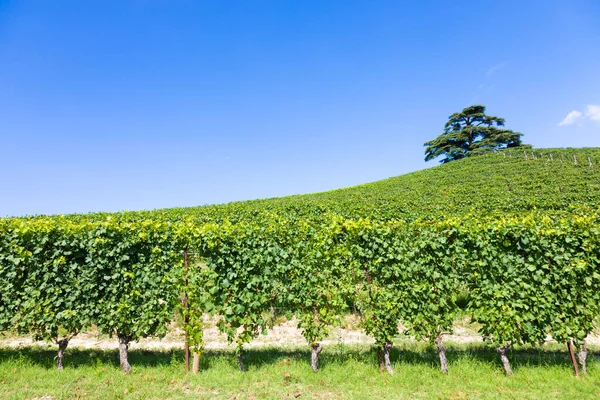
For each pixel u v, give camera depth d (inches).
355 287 289.3
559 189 1107.9
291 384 251.8
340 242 294.7
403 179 2001.7
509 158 1913.1
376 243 285.6
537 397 231.6
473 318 281.0
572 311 268.2
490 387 246.7
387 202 1037.8
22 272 281.4
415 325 276.2
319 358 299.4
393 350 318.7
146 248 292.5
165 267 288.5
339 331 374.3
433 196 1295.5
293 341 354.3
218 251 285.3
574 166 1428.4
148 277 284.7
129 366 272.7
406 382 254.5
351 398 233.0
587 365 275.3
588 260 268.2
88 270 281.9
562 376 259.9
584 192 1007.0
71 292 279.0
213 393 237.6
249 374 266.2
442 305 275.6
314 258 286.7
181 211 929.5
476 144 2527.1
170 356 304.3
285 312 296.5
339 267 286.5
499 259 279.7
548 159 1679.4
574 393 234.7
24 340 348.8
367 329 280.2
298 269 287.0
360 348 323.3
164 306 284.2
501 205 966.4
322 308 279.9
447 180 1664.6
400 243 286.0
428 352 315.3
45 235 281.9
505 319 268.1
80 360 294.0
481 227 289.7
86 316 277.0
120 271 283.3
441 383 253.6
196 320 277.6
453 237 289.4
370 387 248.8
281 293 289.6
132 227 296.4
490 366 278.1
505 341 269.3
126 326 274.7
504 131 2536.9
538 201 947.3
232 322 279.9
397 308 277.4
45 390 233.8
